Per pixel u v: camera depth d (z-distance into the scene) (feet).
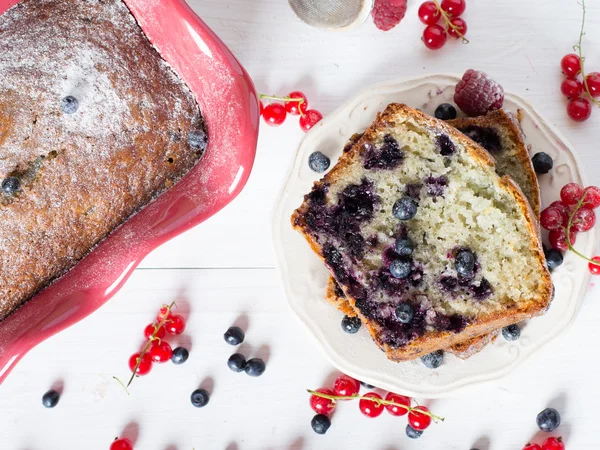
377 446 1.82
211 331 1.82
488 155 1.61
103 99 1.57
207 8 1.80
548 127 1.75
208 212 1.61
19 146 1.54
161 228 1.59
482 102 1.67
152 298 1.81
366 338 1.73
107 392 1.81
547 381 1.82
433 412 1.82
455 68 1.82
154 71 1.60
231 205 1.80
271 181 1.81
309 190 1.75
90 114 1.56
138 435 1.82
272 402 1.82
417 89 1.75
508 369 1.73
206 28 1.53
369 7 1.74
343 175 1.63
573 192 1.69
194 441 1.82
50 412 1.81
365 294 1.62
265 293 1.82
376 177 1.63
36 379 1.80
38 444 1.80
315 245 1.63
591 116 1.82
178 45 1.57
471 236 1.61
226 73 1.55
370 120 1.75
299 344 1.82
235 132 1.57
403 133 1.63
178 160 1.62
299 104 1.76
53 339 1.80
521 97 1.75
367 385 1.81
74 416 1.81
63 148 1.55
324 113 1.82
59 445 1.81
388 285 1.61
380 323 1.61
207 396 1.80
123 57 1.58
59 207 1.55
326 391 1.79
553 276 1.73
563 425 1.82
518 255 1.59
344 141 1.75
